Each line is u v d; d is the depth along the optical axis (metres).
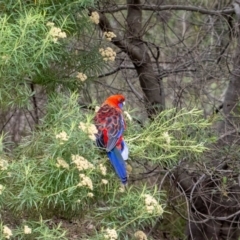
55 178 8.27
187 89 12.85
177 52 13.23
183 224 14.16
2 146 8.45
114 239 8.35
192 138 10.24
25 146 9.08
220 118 11.59
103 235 8.55
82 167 8.13
